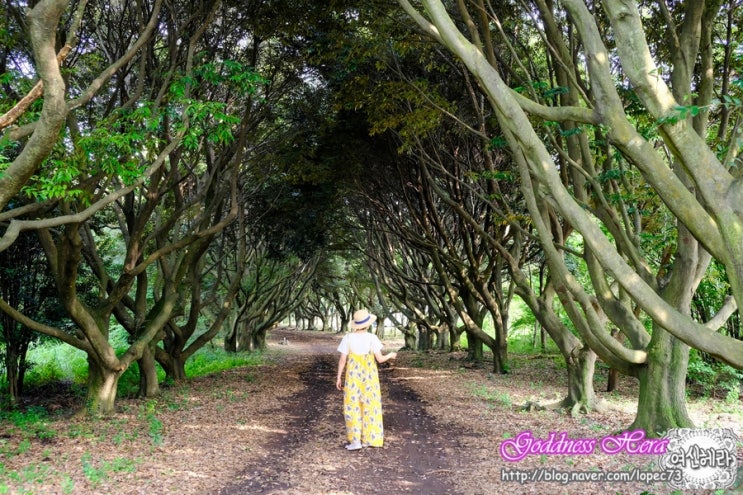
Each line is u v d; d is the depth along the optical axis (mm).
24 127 5598
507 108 4645
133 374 14719
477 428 8328
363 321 7246
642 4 8703
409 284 28531
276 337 46031
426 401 10883
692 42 6441
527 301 10250
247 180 17703
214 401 11078
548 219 8461
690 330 4223
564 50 7734
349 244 24188
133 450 6836
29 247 11555
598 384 14070
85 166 7258
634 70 4312
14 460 6266
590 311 7215
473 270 16156
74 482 5422
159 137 9719
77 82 10766
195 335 28953
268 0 10336
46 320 12289
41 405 11328
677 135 4176
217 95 11992
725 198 4059
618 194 7801
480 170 13680
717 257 4160
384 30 9719
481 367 17812
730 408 10062
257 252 25469
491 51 8281
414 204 17922
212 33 10914
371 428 7105
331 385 14195
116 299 10008
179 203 12109
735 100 3801
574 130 7148
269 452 6895
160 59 11969
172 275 11695
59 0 4629
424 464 6336
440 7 4836
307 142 14867
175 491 5270
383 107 10586
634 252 7508
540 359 20656
